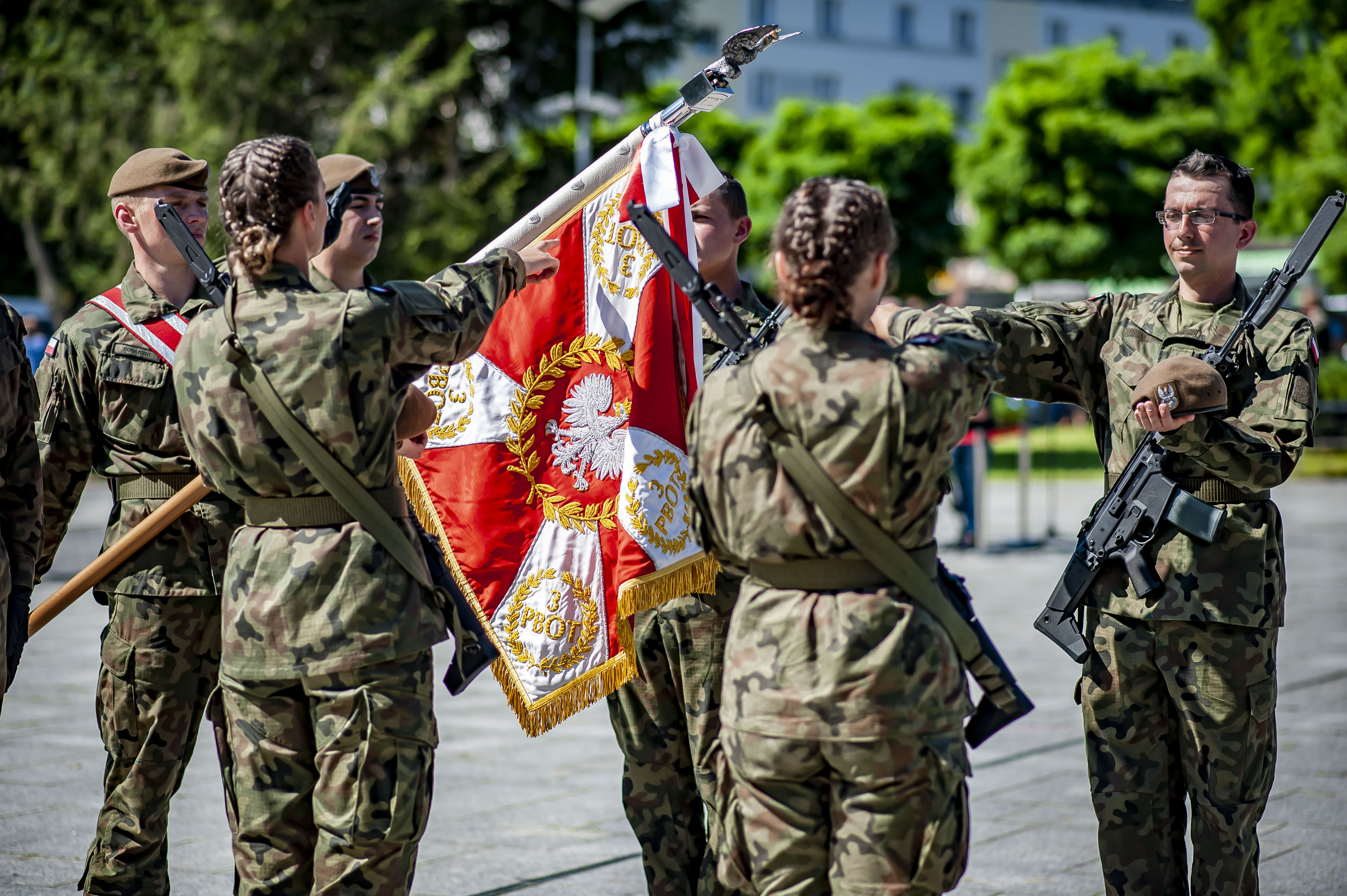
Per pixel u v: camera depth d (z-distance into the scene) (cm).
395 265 3653
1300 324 562
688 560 595
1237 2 4759
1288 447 547
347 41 3778
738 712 438
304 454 477
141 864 611
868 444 419
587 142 3369
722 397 443
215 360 486
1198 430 522
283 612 478
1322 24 4581
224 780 506
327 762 479
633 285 608
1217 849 564
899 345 441
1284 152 4691
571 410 611
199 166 623
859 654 421
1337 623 1425
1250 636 555
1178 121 4481
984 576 1797
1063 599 580
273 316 480
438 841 775
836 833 429
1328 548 2039
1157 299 591
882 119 5162
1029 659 1271
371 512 484
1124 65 4569
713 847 602
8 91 3681
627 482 598
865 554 425
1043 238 4481
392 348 484
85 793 852
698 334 610
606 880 709
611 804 851
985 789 870
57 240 4122
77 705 1096
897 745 420
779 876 438
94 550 1981
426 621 490
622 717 632
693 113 602
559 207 608
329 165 579
